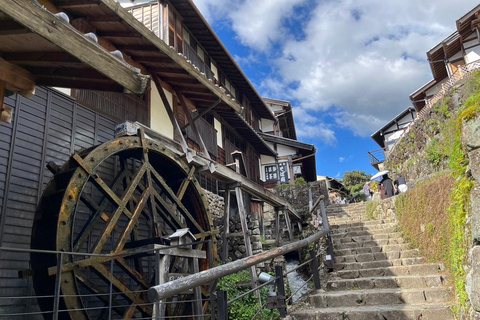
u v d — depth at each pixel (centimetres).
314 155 1761
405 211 682
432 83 1966
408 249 612
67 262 442
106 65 238
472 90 958
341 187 2902
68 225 453
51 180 482
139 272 587
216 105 729
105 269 491
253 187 832
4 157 452
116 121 638
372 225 787
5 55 256
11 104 473
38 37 229
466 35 1627
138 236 629
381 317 377
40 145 500
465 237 331
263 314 605
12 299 431
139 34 547
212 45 1138
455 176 391
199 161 671
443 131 1058
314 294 461
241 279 739
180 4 937
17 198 457
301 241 421
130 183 561
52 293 435
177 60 564
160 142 643
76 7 525
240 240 905
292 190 1558
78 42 223
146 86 265
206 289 609
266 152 1681
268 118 1831
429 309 365
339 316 390
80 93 579
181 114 859
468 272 308
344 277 534
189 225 708
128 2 941
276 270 374
